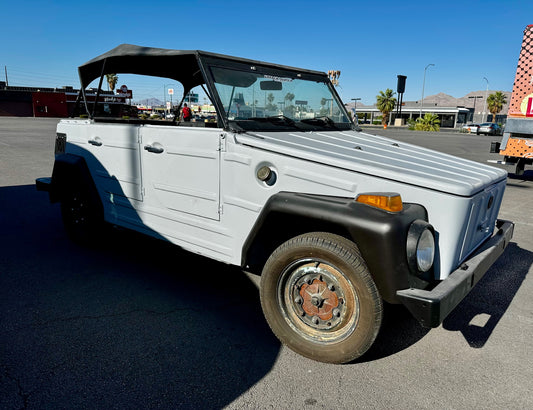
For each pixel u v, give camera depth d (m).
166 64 4.14
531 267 4.43
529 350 2.89
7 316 3.19
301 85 3.87
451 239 2.46
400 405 2.31
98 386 2.42
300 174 2.65
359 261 2.38
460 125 72.81
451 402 2.34
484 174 2.96
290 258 2.62
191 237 3.33
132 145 3.65
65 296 3.55
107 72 4.34
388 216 2.28
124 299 3.51
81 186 4.38
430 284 2.56
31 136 19.95
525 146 9.73
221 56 3.38
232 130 3.00
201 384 2.46
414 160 2.97
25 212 6.30
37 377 2.48
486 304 3.58
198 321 3.18
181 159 3.25
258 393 2.39
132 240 5.12
